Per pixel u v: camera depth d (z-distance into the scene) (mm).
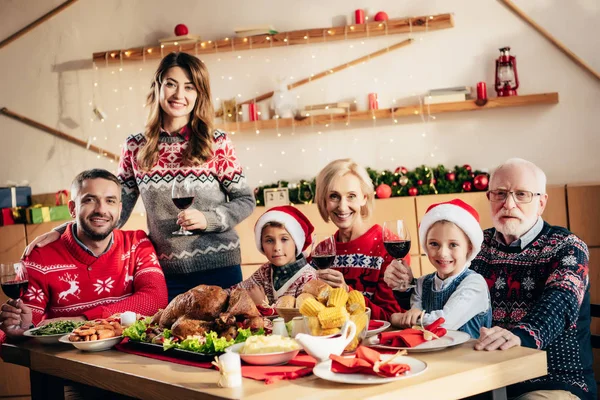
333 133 4711
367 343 1874
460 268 2188
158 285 2674
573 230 3959
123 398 2078
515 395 2178
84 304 2619
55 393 2205
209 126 2914
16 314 2289
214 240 2900
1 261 4324
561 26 4363
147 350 1991
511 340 1770
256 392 1490
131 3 4859
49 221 4344
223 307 1945
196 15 4812
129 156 2969
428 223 2197
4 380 4270
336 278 2250
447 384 1537
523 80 4430
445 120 4551
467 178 4293
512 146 4465
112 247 2689
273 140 4777
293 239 2574
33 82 4934
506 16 4438
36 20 4926
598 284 3920
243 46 4629
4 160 4953
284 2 4727
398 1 4586
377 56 4629
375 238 2629
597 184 3971
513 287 2312
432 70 4566
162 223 2896
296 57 4730
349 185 2633
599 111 4328
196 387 1570
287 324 1932
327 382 1549
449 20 4391
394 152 4633
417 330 1827
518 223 2301
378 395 1443
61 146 4930
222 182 2973
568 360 2176
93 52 4883
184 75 2840
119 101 4895
